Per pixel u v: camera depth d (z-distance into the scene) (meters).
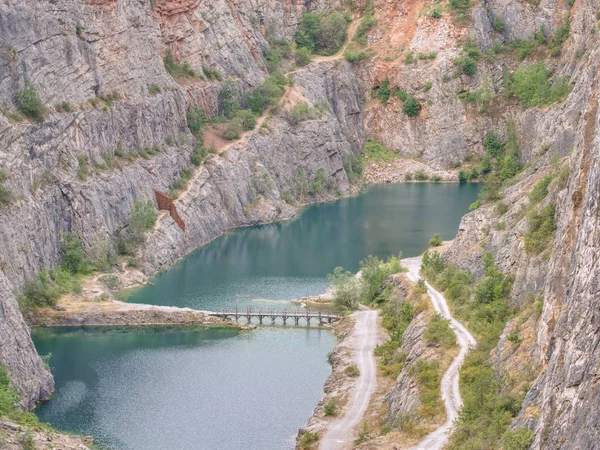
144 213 144.75
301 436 79.62
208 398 89.38
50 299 115.56
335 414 83.06
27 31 130.00
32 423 77.06
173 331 111.44
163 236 148.12
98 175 140.38
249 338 108.81
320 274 139.62
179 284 134.00
